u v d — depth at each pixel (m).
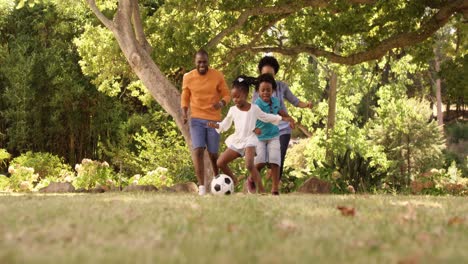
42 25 29.20
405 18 16.80
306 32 18.02
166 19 17.69
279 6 16.11
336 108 28.36
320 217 4.32
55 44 29.48
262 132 8.41
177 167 20.81
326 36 17.97
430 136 34.03
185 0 15.63
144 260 2.48
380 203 5.71
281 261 2.51
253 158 8.27
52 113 29.12
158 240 3.07
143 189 13.09
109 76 19.44
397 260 2.54
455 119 55.28
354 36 20.25
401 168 32.84
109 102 29.78
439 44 40.16
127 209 4.77
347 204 5.50
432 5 16.61
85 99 29.53
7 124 29.97
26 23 29.72
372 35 18.45
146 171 22.62
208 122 8.55
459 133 47.62
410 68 26.14
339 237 3.31
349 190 12.79
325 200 6.03
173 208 4.93
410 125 33.62
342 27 17.16
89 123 30.02
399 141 33.72
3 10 29.45
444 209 5.22
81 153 30.11
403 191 14.55
